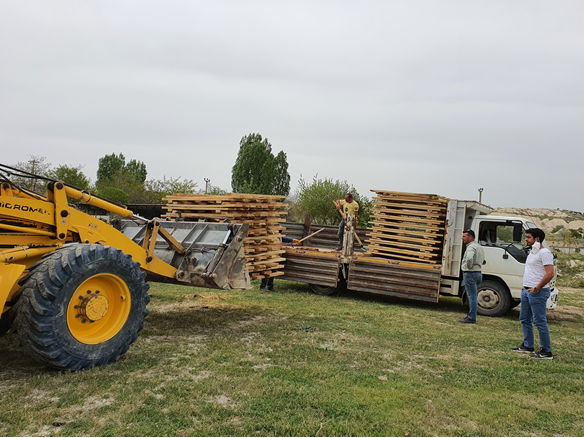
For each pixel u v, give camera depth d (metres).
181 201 9.23
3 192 5.13
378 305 9.82
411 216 10.58
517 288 9.27
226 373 4.69
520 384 4.84
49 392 3.97
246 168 38.72
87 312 4.60
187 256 6.71
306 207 27.45
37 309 4.15
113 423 3.41
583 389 4.74
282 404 3.91
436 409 3.98
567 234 35.47
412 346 6.26
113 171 51.22
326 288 10.95
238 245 6.80
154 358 5.09
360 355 5.64
